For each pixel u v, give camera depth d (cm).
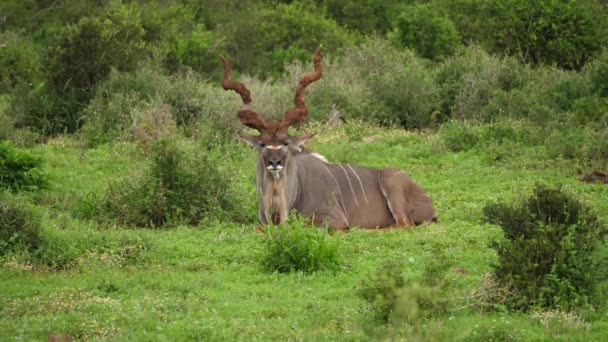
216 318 3041
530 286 3159
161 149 4797
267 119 6906
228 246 4122
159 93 7044
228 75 4553
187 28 10631
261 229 4422
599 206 4697
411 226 4572
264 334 2875
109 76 7162
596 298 3153
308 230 3884
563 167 5572
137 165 5269
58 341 2814
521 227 3438
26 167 5278
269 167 4322
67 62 7188
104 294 3397
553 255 3216
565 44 7975
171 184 4712
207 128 6462
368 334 2806
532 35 8031
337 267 3728
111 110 6688
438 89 7388
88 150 6316
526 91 7012
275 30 10162
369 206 4691
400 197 4662
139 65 7475
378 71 7819
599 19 8131
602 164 5547
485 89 7231
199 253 4012
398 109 7262
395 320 2817
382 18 11344
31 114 7012
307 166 4666
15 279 3575
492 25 8312
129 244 4059
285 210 4434
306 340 2814
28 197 5056
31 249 3969
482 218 4228
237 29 10188
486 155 5912
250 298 3356
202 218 4669
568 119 6331
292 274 3647
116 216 4691
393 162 6022
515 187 5216
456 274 3559
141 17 9156
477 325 2919
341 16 11400
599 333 2875
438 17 9019
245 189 5241
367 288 3030
